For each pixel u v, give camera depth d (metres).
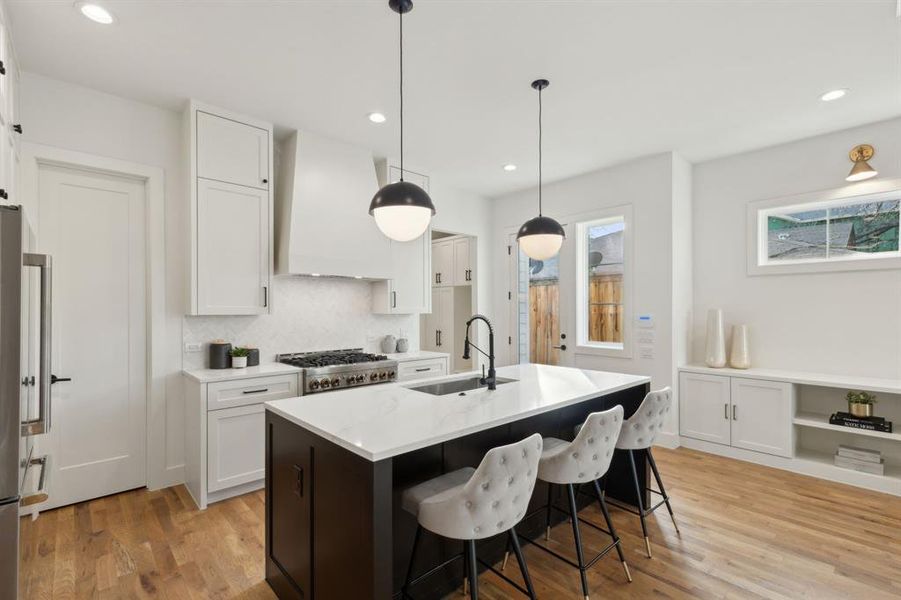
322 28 2.29
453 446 2.14
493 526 1.58
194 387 2.96
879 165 3.45
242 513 2.79
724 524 2.69
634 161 4.36
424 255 4.55
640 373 4.32
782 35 2.35
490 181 5.04
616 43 2.43
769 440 3.65
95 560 2.28
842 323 3.63
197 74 2.74
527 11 2.16
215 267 3.14
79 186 2.95
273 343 3.75
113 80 2.80
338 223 3.70
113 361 3.05
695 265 4.44
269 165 3.39
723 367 4.07
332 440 1.64
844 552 2.38
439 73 2.74
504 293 5.62
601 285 4.72
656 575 2.19
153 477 3.12
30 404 1.60
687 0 2.08
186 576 2.16
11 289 1.35
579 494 2.91
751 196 4.09
